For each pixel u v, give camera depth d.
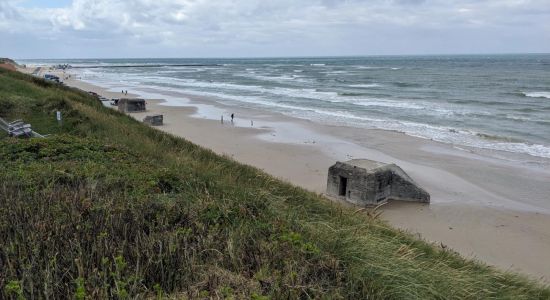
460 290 5.66
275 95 61.56
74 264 4.30
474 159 25.11
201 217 6.25
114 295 3.88
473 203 17.84
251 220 6.48
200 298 4.05
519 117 40.06
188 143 17.64
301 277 4.62
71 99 24.97
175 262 4.61
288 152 26.05
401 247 6.82
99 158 10.23
